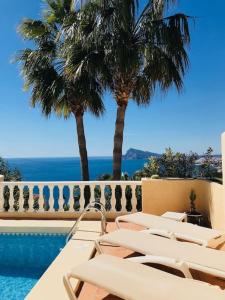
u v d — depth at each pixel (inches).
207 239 185.9
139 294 106.1
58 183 332.8
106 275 119.6
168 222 217.9
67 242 224.8
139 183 332.8
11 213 335.9
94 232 257.4
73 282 156.2
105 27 375.6
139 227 280.5
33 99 467.5
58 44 463.5
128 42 378.6
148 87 403.5
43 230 285.0
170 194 325.4
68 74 414.9
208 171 492.4
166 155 543.2
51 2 488.1
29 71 455.2
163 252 150.9
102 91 454.3
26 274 205.9
